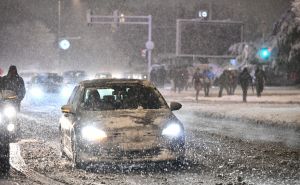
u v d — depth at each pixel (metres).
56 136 32.28
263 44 102.69
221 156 24.67
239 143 29.30
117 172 20.44
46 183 18.50
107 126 20.58
